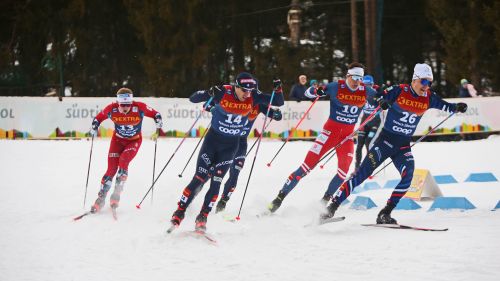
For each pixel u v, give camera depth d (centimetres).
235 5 7188
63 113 5144
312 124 5372
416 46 8000
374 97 2117
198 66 6756
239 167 2444
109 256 1720
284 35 7819
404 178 2056
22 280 1503
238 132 2034
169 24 6675
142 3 6788
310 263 1608
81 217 2247
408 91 2069
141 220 2208
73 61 7225
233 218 2234
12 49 7094
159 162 3738
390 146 2086
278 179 3228
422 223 2056
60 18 6962
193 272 1551
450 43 6469
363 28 7700
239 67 7319
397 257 1625
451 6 6544
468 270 1481
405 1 7894
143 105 2502
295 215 2278
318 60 7188
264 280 1471
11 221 2209
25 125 5097
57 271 1578
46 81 7238
